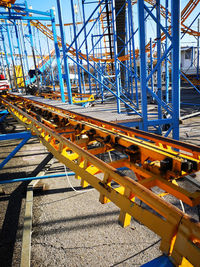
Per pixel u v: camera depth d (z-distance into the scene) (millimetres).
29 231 2820
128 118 5070
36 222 3090
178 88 4609
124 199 1679
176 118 4809
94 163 2166
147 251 2447
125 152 2559
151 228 1390
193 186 3875
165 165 2002
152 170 2225
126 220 1644
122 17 13188
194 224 1124
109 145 3010
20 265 2295
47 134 3666
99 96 20625
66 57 8711
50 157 5672
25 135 3955
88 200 3611
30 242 2645
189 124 8711
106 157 5391
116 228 2867
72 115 5320
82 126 3951
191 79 25297
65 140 2844
